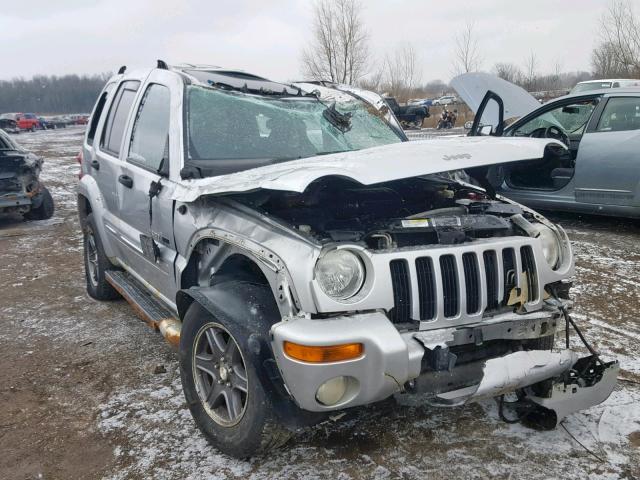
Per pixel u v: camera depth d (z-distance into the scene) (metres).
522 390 2.84
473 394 2.44
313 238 2.46
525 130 7.89
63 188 13.20
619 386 3.34
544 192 7.16
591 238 6.66
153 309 3.64
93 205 4.66
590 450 2.76
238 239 2.67
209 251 2.97
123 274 4.59
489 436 2.89
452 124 26.72
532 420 2.96
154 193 3.37
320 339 2.23
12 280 6.01
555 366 2.63
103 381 3.65
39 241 7.90
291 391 2.34
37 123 47.03
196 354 2.89
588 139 6.65
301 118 3.87
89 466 2.78
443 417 3.07
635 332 4.11
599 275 5.36
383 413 3.09
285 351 2.31
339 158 2.86
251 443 2.57
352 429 2.97
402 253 2.47
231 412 2.70
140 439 2.98
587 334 4.07
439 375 2.45
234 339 2.50
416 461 2.71
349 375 2.28
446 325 2.52
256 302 2.57
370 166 2.55
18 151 9.16
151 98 3.98
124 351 4.10
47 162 18.69
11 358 4.05
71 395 3.48
